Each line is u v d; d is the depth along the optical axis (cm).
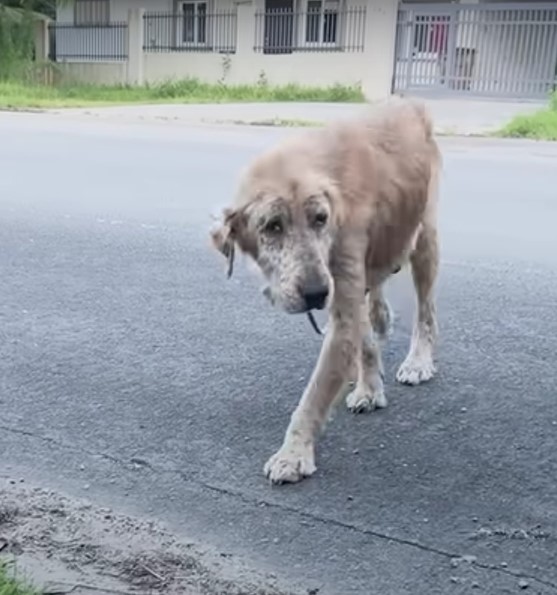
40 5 2914
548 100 1889
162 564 250
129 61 2755
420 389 384
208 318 480
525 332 460
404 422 351
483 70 2089
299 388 386
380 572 250
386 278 348
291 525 275
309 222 273
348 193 294
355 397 361
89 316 480
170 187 855
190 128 1402
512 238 661
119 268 577
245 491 297
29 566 245
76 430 343
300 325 469
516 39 2031
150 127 1411
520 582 246
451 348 435
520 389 386
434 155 365
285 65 2495
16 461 317
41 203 780
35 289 528
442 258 604
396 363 414
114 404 367
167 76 2714
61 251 618
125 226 694
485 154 1115
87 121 1507
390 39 2259
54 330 457
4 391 378
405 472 310
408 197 328
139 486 299
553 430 345
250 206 278
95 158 1046
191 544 263
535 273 568
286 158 287
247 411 362
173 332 457
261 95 2277
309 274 269
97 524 273
